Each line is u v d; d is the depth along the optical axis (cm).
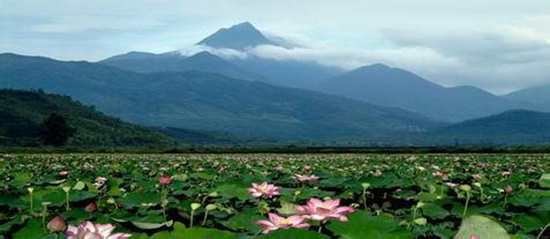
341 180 872
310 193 704
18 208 698
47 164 2392
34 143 12356
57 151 6850
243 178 1016
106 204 720
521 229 555
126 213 574
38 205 638
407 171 1692
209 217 588
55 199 635
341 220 409
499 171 1805
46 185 995
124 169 1576
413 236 404
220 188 675
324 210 407
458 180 1259
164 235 363
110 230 349
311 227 484
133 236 378
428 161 2895
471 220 379
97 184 882
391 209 797
